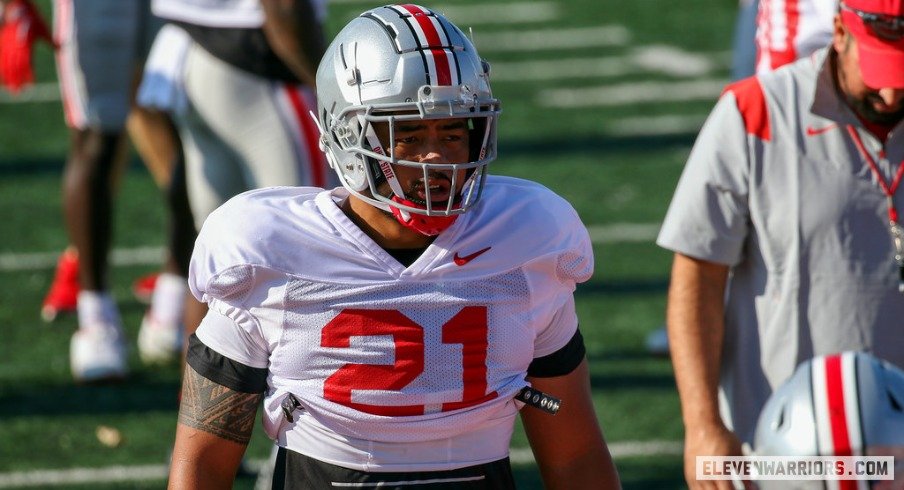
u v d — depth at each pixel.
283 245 8.72
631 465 17.17
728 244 11.49
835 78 11.23
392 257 8.73
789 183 11.31
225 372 8.89
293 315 8.71
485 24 46.16
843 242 11.27
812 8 13.96
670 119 34.88
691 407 11.27
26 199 29.11
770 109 11.37
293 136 16.38
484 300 8.73
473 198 8.79
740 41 18.73
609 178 30.22
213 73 16.31
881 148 11.19
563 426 9.37
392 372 8.62
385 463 8.76
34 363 20.94
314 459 8.88
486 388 8.74
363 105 8.55
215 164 16.89
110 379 19.97
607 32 44.44
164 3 16.55
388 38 8.60
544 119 35.12
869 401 8.82
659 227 27.09
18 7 20.36
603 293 23.67
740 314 11.74
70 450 17.84
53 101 37.03
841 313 11.33
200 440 8.97
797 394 9.09
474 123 8.80
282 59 16.30
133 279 24.81
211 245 8.81
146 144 21.61
